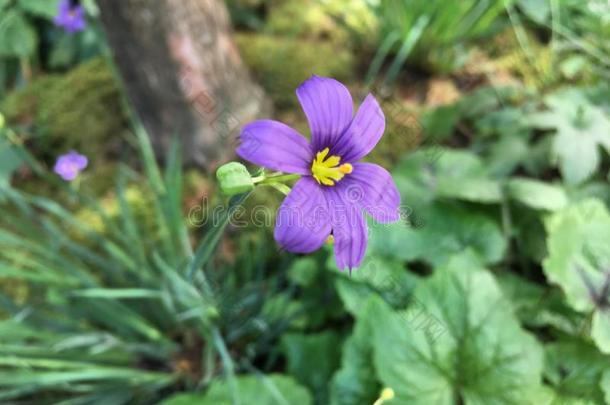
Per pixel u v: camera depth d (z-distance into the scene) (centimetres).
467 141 21
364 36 24
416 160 18
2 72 27
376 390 14
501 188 17
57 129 22
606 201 18
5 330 16
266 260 18
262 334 17
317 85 9
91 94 23
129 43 18
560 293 16
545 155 19
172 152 17
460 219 17
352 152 9
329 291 17
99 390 16
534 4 22
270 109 22
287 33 24
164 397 17
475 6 21
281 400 15
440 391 14
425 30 22
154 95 19
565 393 14
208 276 16
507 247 17
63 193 21
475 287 15
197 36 18
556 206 16
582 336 15
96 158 22
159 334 17
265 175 9
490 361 14
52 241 17
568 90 19
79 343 16
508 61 23
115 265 18
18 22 26
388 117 20
